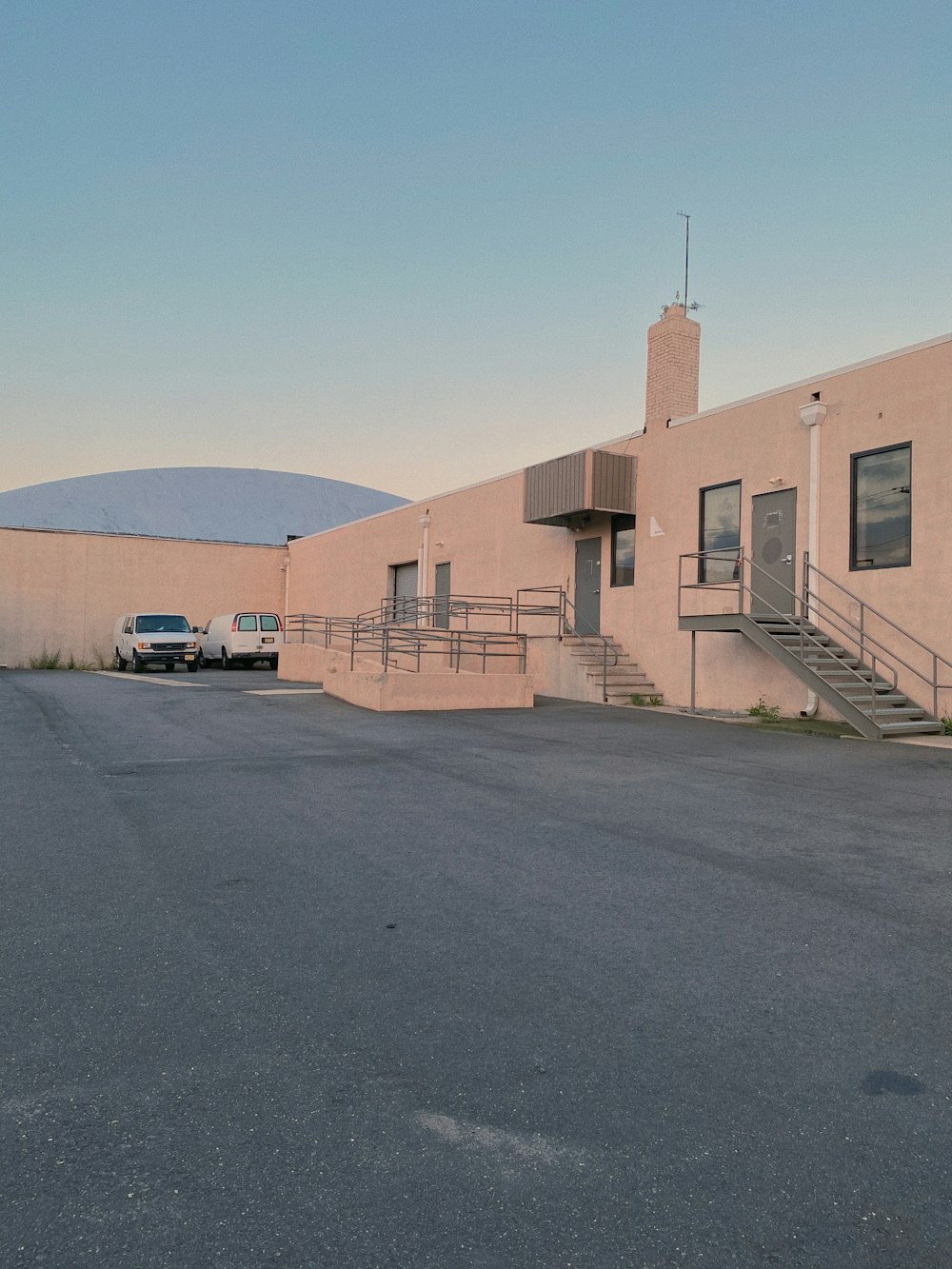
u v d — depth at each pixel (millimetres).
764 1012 3490
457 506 25078
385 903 4797
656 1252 2164
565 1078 2980
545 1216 2289
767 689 15086
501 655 18328
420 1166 2490
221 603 36250
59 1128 2666
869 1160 2535
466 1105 2803
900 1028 3359
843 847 6004
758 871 5430
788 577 14914
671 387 18203
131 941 4234
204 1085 2916
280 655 24781
